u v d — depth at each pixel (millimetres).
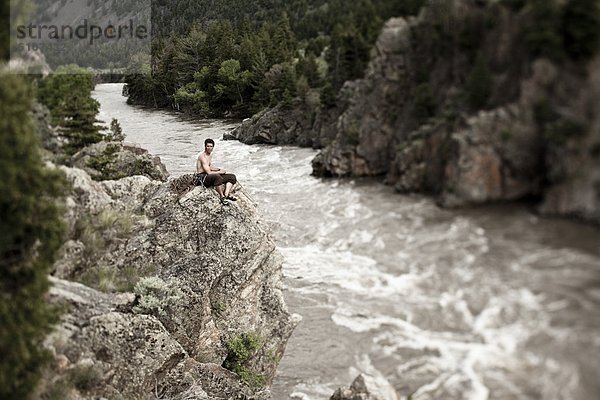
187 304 10445
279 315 12617
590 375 12281
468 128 28125
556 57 22781
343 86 47688
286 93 50438
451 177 27750
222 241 11695
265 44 74812
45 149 11430
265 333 12102
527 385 12594
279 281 13406
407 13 48656
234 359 11164
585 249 18141
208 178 12578
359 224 26156
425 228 24438
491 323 15555
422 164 32375
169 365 9336
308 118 49125
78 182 11008
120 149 20125
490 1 31031
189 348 10336
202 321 10664
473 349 14547
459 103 31875
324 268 20844
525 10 27094
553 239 19406
